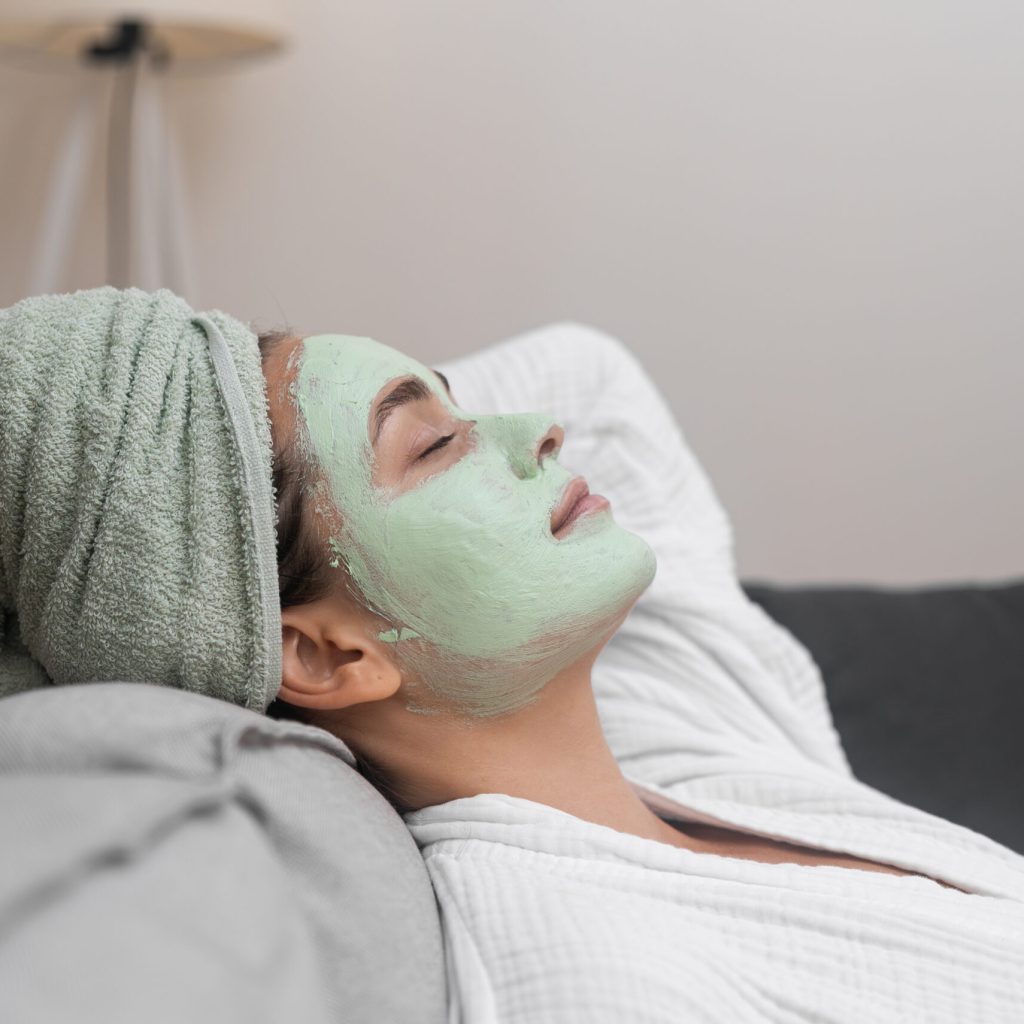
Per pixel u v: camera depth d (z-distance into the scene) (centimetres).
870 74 245
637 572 100
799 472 260
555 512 100
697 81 252
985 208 245
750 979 83
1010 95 240
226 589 92
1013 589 164
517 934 84
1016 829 136
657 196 258
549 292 266
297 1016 57
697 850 106
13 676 99
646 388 161
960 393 252
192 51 249
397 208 270
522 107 261
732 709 131
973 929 89
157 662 92
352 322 275
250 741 78
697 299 259
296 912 66
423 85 265
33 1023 48
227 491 92
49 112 270
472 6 260
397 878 82
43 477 92
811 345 256
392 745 102
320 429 97
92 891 55
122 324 96
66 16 217
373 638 98
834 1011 82
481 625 96
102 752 68
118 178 256
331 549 97
